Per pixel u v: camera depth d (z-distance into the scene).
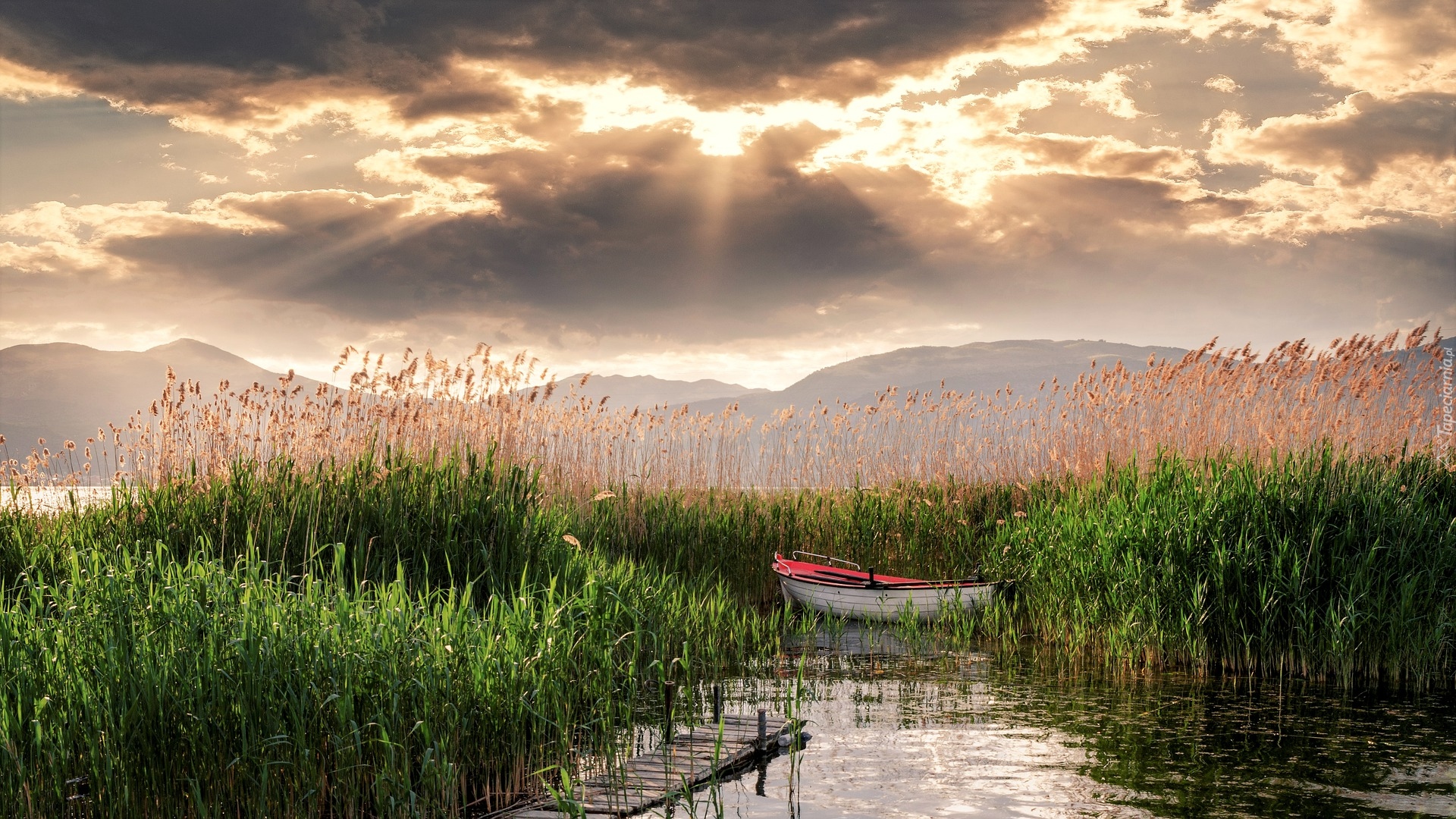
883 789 8.95
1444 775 9.30
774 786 9.02
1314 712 11.68
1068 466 20.73
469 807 8.20
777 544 20.69
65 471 16.38
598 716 9.88
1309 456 16.84
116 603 8.18
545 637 9.77
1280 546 13.87
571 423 20.44
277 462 14.12
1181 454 19.22
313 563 12.49
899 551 20.77
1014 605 17.45
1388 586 13.63
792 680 13.59
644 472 21.45
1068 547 16.20
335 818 7.73
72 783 6.96
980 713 11.78
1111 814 8.31
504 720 8.73
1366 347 18.72
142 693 7.14
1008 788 8.98
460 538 13.45
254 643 7.78
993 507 21.48
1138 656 14.34
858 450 23.47
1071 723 11.24
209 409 15.02
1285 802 8.57
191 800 7.20
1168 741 10.50
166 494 13.30
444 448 16.47
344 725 7.59
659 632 12.97
